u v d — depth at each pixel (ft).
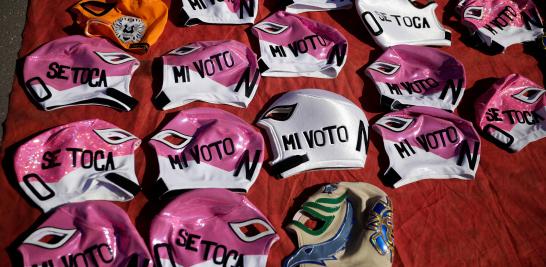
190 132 5.54
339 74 6.07
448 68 6.09
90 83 5.54
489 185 5.85
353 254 5.32
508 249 5.64
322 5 6.24
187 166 5.41
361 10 6.16
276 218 5.48
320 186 5.64
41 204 5.15
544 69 6.49
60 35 5.82
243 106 5.75
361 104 6.00
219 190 5.29
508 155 6.00
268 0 6.26
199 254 5.19
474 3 6.49
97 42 5.71
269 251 5.36
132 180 5.30
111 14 5.84
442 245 5.58
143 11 5.88
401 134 5.82
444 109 5.95
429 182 5.79
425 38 6.27
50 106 5.45
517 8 6.61
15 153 5.23
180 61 5.72
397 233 5.57
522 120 6.07
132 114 5.61
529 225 5.75
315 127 5.61
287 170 5.52
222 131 5.53
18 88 5.55
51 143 5.31
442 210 5.71
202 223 5.31
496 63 6.43
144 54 5.84
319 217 5.44
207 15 5.99
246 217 5.33
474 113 6.12
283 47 5.98
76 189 5.23
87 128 5.39
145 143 5.54
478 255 5.59
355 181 5.70
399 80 6.05
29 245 5.02
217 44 5.80
